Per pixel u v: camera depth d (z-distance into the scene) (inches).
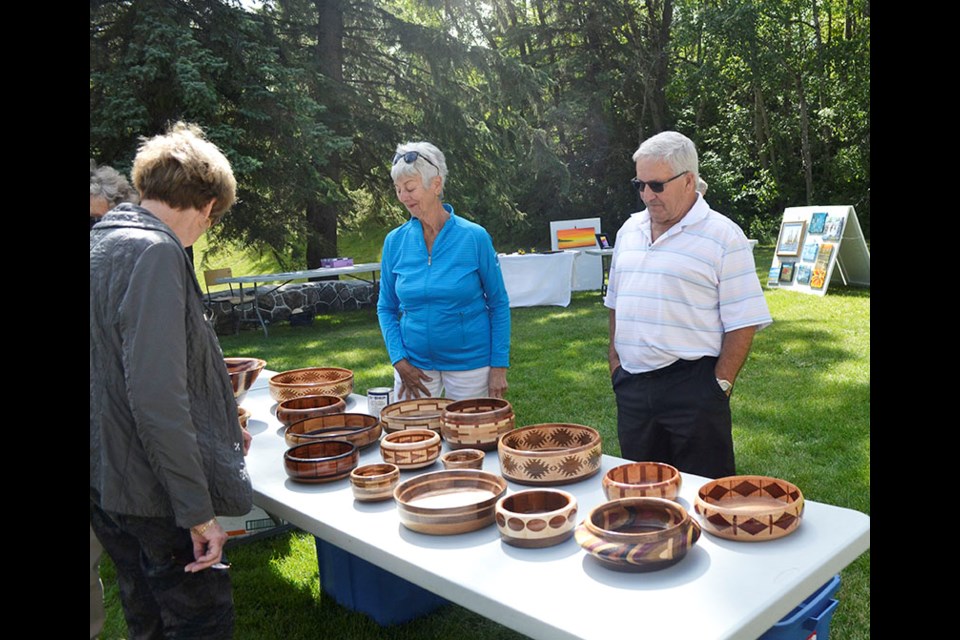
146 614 66.5
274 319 399.9
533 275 398.3
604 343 287.4
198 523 54.8
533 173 607.2
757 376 220.1
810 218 393.4
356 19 481.4
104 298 54.6
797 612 53.6
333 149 405.4
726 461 87.9
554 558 52.5
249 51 382.9
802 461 148.3
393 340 105.0
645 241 89.8
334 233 483.5
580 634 42.3
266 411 99.3
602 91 770.8
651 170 83.7
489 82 502.6
